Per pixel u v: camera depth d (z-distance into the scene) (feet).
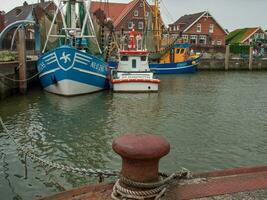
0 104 64.64
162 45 165.48
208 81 114.73
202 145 39.83
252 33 253.65
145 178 8.96
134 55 90.63
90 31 96.17
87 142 40.75
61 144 40.04
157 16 150.82
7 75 71.56
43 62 77.61
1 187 27.63
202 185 9.79
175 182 9.96
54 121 51.34
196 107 64.13
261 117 56.03
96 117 54.39
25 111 58.49
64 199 9.21
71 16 87.30
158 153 8.68
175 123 50.83
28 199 25.70
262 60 175.11
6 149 37.50
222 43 244.63
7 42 139.03
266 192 9.45
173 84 104.17
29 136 43.11
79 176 29.68
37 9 133.18
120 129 46.98
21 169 31.42
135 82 81.71
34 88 87.86
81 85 76.59
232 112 59.98
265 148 39.11
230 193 9.38
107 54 102.58
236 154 36.91
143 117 54.65
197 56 161.48
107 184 9.78
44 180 28.99
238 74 148.46
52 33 101.45
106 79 86.12
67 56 72.28
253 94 83.15
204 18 240.32
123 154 8.71
